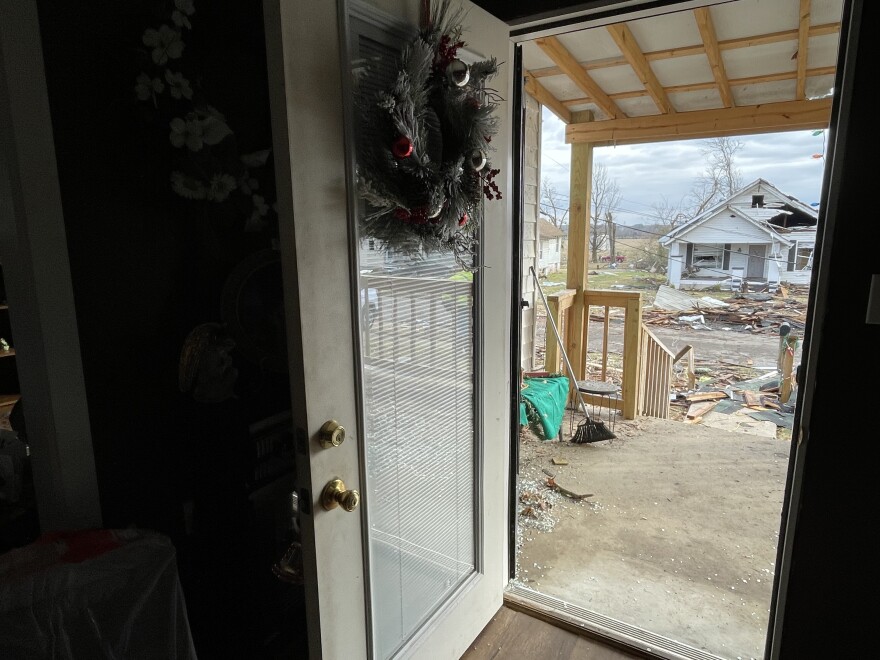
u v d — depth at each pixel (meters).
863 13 1.16
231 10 1.23
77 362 1.08
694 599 2.09
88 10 1.02
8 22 0.92
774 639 1.49
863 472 1.31
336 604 1.17
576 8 1.52
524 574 2.27
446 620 1.65
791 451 1.43
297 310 1.00
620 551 2.42
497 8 1.62
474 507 1.79
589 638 1.86
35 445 1.10
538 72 3.33
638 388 4.18
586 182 4.12
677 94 3.60
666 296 6.79
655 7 1.50
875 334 1.25
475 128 1.29
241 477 1.43
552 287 6.03
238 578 1.46
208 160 1.22
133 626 0.94
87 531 1.03
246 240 1.35
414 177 1.15
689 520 2.68
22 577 0.87
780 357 4.55
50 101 0.99
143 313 1.18
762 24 2.53
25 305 1.03
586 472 3.23
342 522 1.16
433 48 1.21
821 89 3.41
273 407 1.48
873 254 1.22
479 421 1.72
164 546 1.01
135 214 1.14
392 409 1.37
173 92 1.15
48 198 1.00
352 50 1.10
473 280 1.62
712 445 3.62
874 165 1.19
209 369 1.25
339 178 1.05
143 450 1.22
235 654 1.47
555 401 3.28
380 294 1.28
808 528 1.39
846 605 1.38
